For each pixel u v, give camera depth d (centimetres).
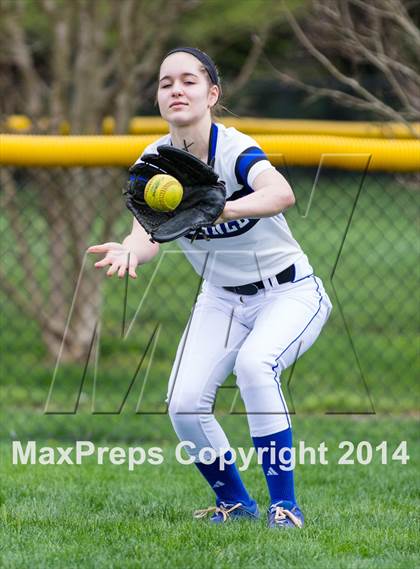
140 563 1019
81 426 1856
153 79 2895
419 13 2058
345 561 1028
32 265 2331
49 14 2314
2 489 1377
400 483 1423
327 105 4141
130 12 2244
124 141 1647
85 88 2319
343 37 1920
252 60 2452
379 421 1930
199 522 1189
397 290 3036
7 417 1941
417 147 1659
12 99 2412
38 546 1088
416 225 3044
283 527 1149
